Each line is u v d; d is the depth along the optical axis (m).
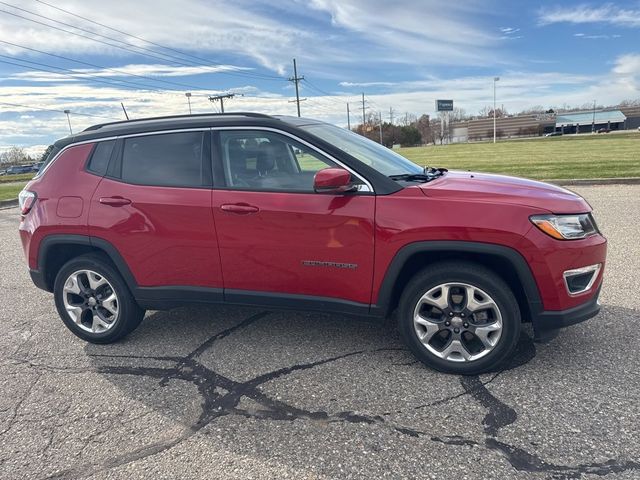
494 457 2.44
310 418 2.85
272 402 3.04
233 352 3.74
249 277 3.51
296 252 3.33
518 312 3.08
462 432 2.65
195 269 3.62
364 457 2.49
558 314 3.03
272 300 3.51
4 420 3.00
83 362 3.73
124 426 2.87
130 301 3.90
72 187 3.90
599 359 3.34
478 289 3.09
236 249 3.46
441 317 3.24
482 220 2.97
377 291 3.24
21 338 4.25
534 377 3.16
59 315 4.38
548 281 2.98
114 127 3.94
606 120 116.25
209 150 3.60
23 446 2.73
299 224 3.28
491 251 2.97
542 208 3.00
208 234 3.51
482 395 2.99
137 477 2.42
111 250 3.77
